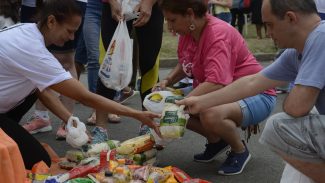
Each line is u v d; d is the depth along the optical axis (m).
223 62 3.24
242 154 3.54
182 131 3.07
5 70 2.89
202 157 3.76
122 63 3.86
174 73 3.74
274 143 2.68
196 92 3.23
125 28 3.90
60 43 2.95
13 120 3.22
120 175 2.80
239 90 2.90
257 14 10.96
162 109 3.23
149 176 2.87
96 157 3.14
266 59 10.72
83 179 2.75
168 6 3.25
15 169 2.25
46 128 4.48
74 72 4.56
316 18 2.47
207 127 3.40
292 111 2.51
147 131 3.86
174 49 10.52
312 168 2.64
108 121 4.85
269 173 3.56
